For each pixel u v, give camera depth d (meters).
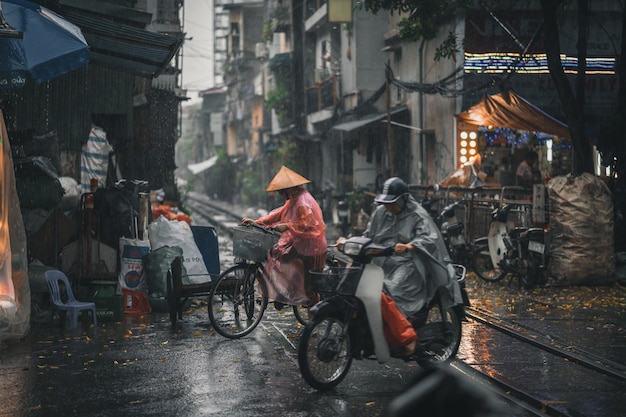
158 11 23.27
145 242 10.48
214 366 6.98
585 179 12.23
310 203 8.40
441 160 20.56
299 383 6.37
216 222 35.62
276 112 40.12
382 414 5.47
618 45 18.73
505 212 12.46
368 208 22.66
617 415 5.42
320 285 6.08
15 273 8.24
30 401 5.81
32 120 13.42
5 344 7.95
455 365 6.89
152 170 21.16
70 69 8.88
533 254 12.06
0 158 8.04
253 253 8.49
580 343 7.89
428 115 21.64
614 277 12.28
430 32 16.17
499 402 5.79
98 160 14.84
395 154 23.80
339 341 5.98
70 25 9.10
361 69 28.70
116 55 12.69
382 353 6.03
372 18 28.67
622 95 14.47
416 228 6.39
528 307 10.27
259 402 5.79
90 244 10.25
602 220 12.14
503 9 18.38
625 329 8.67
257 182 51.34
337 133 30.80
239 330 8.68
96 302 9.42
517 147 19.47
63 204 11.28
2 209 8.00
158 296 10.18
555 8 13.63
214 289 8.36
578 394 5.99
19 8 8.75
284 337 8.35
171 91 21.23
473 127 19.39
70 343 8.02
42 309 10.01
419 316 6.45
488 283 12.79
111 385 6.29
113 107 14.90
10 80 8.80
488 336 8.30
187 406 5.68
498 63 18.48
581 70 14.85
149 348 7.79
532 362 7.07
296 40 37.03
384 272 6.55
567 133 16.30
